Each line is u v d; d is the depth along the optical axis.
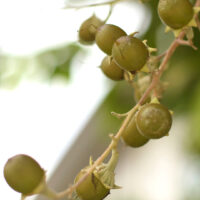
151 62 0.27
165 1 0.27
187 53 0.37
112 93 0.40
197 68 0.37
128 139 0.29
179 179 0.50
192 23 0.27
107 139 0.41
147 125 0.26
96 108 0.41
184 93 0.38
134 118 0.28
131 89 0.39
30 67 0.42
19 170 0.25
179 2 0.27
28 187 0.25
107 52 0.27
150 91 0.27
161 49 0.37
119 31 0.27
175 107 0.39
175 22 0.27
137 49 0.27
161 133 0.26
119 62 0.27
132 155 0.53
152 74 0.27
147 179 0.54
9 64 0.43
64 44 0.41
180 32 0.27
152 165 0.54
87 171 0.26
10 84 0.43
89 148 0.42
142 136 0.28
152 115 0.26
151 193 0.54
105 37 0.27
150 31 0.37
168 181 0.53
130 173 0.54
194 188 0.47
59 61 0.42
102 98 0.40
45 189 0.25
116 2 0.30
